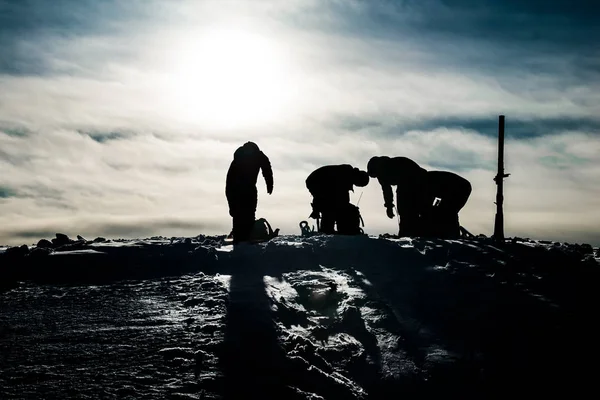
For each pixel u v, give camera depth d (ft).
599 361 41.65
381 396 38.40
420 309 45.98
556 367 41.11
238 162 59.52
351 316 43.60
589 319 45.32
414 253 55.01
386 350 41.29
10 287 47.14
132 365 35.45
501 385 39.78
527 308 46.24
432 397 38.86
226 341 38.14
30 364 35.27
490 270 52.49
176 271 50.55
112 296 45.09
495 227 63.16
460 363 40.70
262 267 51.70
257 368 36.52
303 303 45.37
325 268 52.49
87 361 35.70
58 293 45.75
